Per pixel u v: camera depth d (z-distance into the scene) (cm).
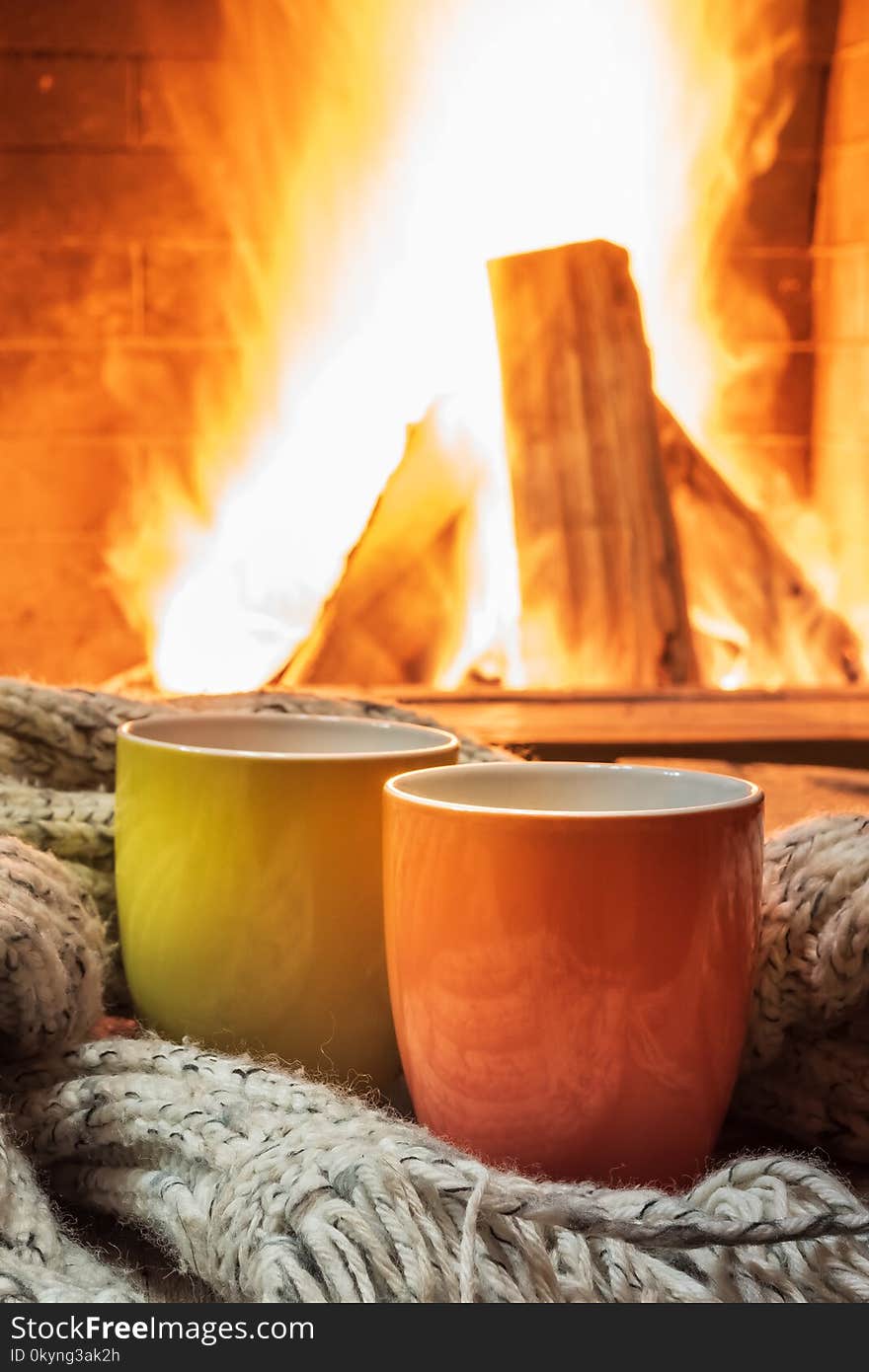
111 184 155
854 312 161
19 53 151
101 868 38
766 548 148
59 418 158
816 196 164
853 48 158
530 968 27
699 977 28
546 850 27
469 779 32
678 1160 29
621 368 134
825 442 166
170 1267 28
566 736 105
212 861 32
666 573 134
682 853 27
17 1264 25
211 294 158
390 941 30
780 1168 26
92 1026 33
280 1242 23
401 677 143
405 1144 25
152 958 34
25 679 43
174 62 154
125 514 160
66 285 156
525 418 135
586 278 134
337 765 32
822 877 31
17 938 30
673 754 106
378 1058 34
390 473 159
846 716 116
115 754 41
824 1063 31
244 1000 33
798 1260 24
